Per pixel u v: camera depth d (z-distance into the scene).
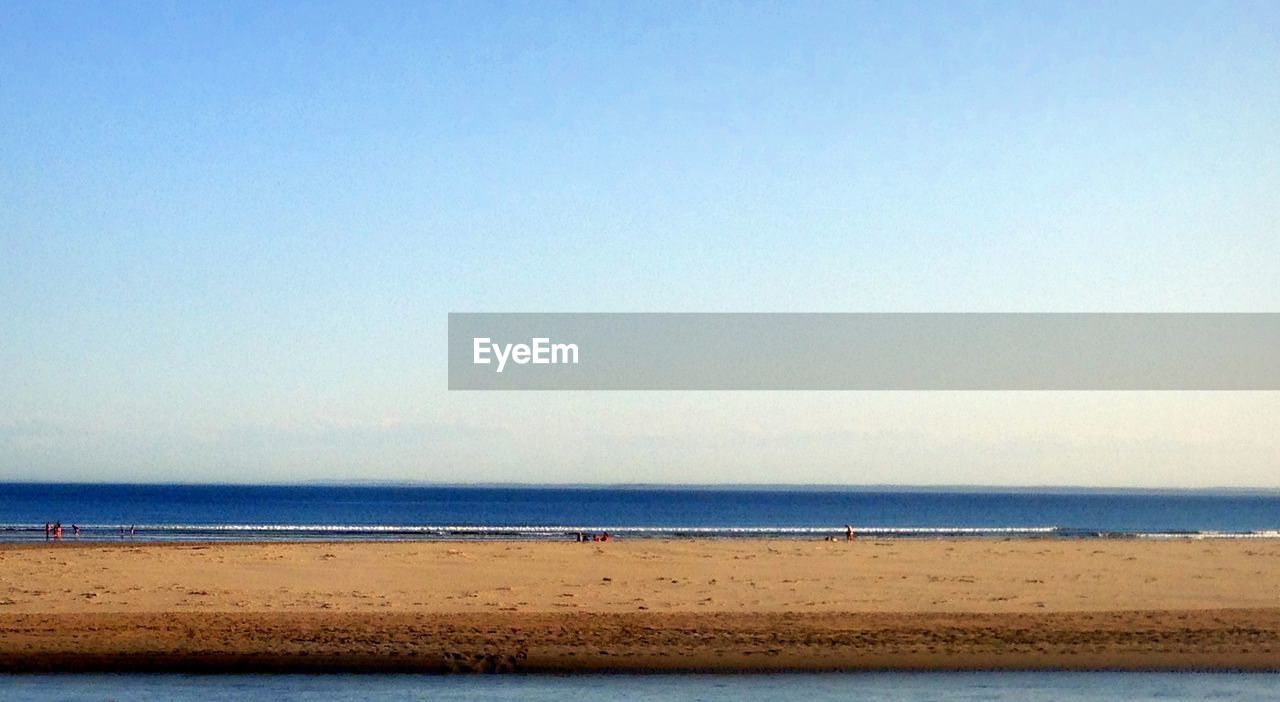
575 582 29.77
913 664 19.41
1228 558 36.41
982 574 31.70
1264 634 21.59
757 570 32.62
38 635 20.98
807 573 31.89
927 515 150.75
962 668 19.27
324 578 30.16
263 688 17.83
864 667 19.25
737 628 22.09
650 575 31.31
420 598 26.59
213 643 20.38
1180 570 32.78
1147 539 49.62
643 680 18.44
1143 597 27.08
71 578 29.70
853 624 22.56
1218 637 21.28
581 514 140.25
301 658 19.38
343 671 19.09
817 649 20.20
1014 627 22.22
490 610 24.84
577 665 19.23
